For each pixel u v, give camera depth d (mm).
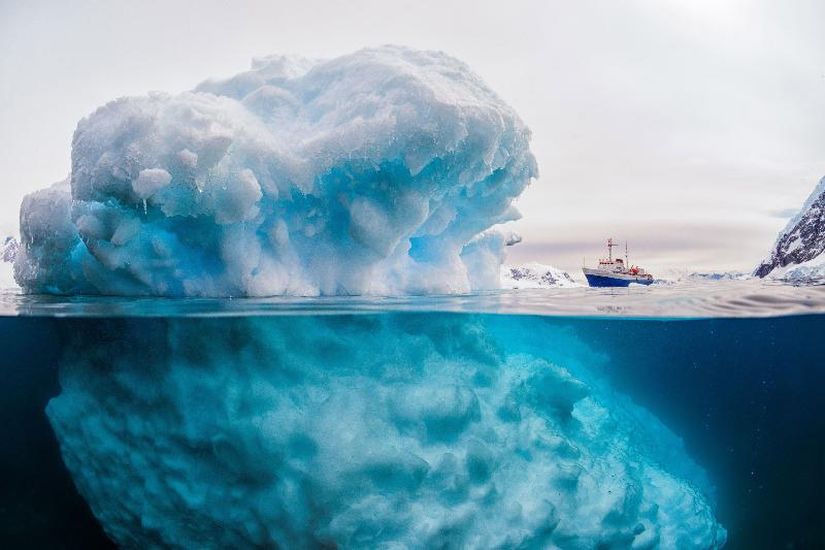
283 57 5266
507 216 5867
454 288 5676
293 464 3580
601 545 4195
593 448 5242
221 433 3709
